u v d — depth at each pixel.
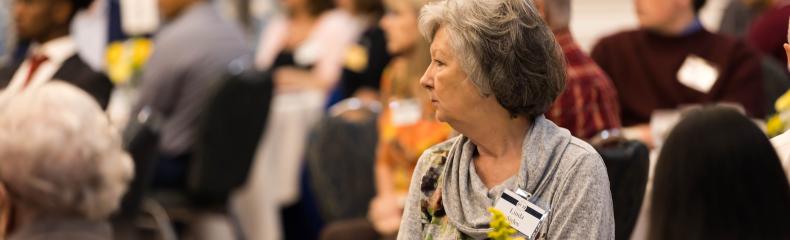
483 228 1.97
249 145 5.35
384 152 4.37
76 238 2.30
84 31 6.03
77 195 2.30
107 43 6.65
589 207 1.92
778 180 2.00
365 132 5.20
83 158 2.29
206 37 5.64
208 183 5.27
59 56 4.53
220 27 5.74
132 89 5.91
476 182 2.00
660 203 2.03
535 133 1.97
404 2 3.96
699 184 1.99
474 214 1.99
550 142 1.97
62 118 2.30
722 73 4.13
